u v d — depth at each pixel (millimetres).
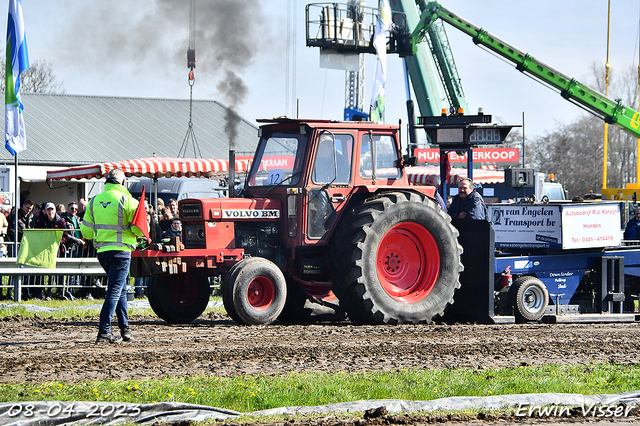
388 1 52875
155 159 35531
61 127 61438
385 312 19438
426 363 13781
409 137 28344
